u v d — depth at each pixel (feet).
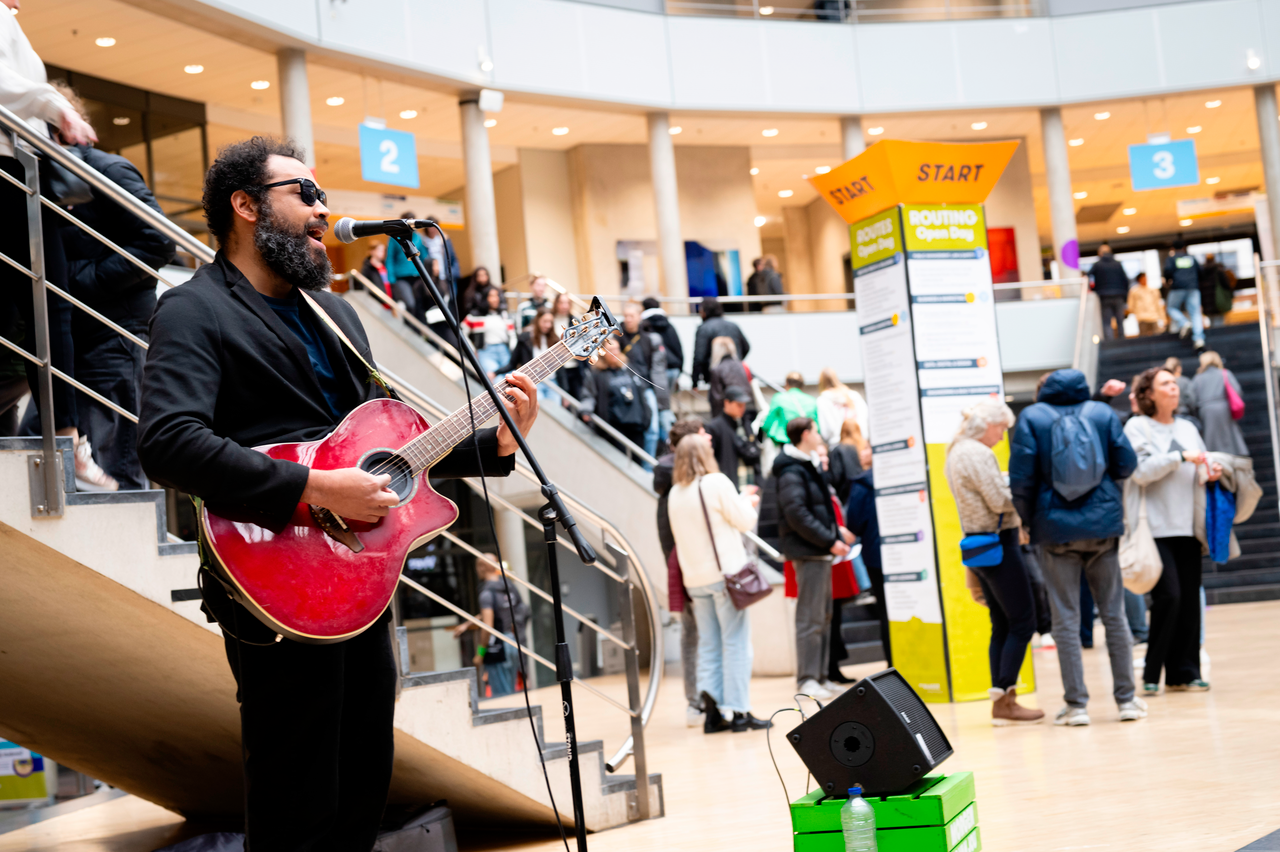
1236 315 58.54
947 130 61.21
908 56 56.44
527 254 57.93
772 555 28.45
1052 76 57.31
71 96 13.39
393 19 44.47
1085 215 83.97
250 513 7.41
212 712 13.71
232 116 48.55
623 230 58.90
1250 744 15.61
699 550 21.67
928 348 23.98
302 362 7.88
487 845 14.39
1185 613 20.85
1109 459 18.47
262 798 7.51
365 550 7.73
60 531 10.03
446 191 62.39
